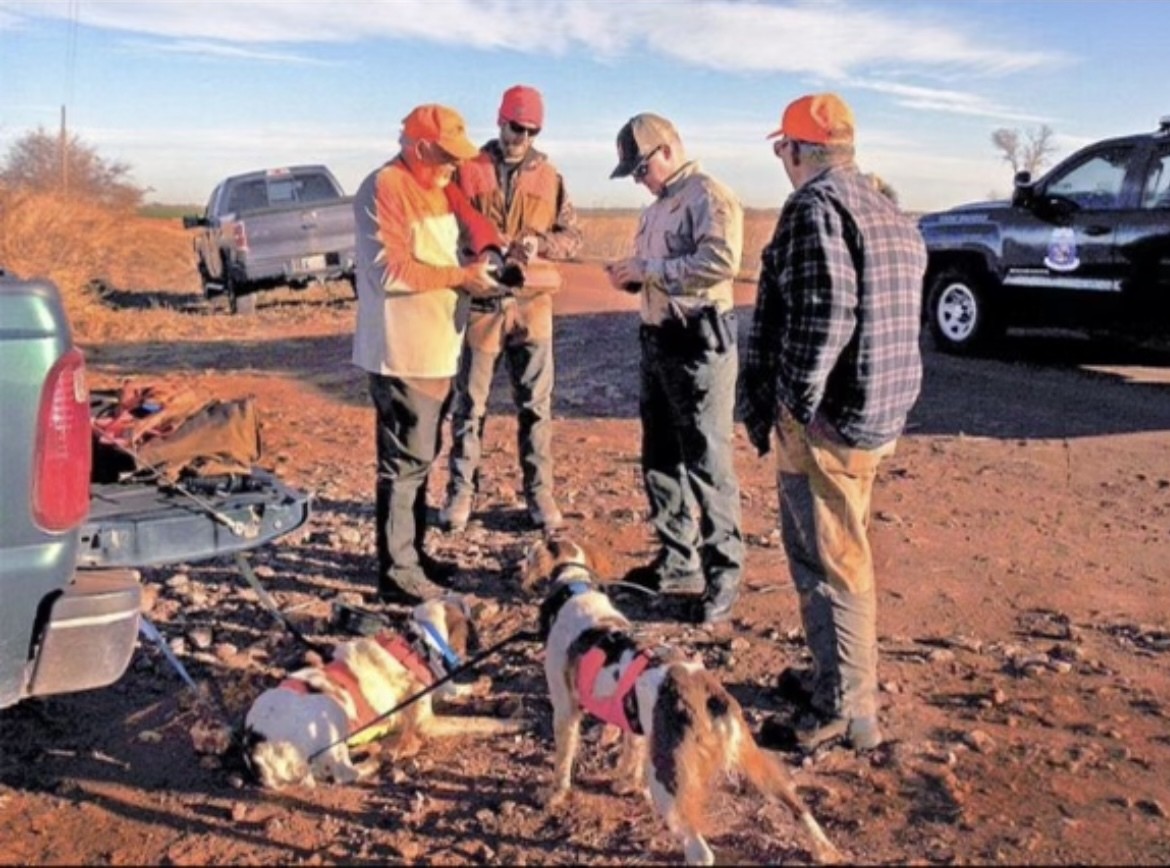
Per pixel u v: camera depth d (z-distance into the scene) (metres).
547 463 7.47
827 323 4.28
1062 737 4.84
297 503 5.12
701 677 3.87
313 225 19.38
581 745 4.79
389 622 5.92
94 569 4.25
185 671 5.07
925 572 6.80
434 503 8.06
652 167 5.71
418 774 4.59
